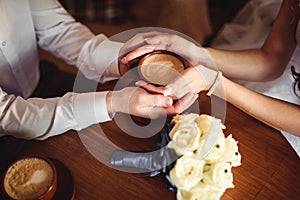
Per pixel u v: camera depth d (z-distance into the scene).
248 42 1.63
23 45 1.32
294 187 0.97
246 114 1.10
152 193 0.95
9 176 0.88
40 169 0.89
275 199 0.95
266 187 0.97
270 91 1.38
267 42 1.31
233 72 1.29
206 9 2.03
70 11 2.20
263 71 1.30
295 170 1.00
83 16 2.22
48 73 1.47
